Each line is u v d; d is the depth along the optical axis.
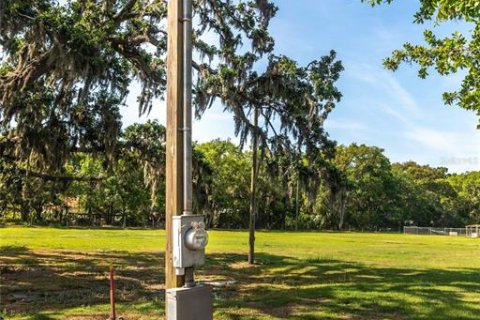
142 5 15.05
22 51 12.32
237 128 15.10
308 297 10.29
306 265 18.55
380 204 73.56
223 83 13.05
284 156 15.63
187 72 4.24
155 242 29.95
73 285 12.45
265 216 62.62
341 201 16.19
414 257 23.39
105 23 13.88
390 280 13.83
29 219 48.19
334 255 23.92
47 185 20.19
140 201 52.69
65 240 29.88
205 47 14.09
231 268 17.19
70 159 18.06
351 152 70.44
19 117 15.39
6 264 16.53
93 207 53.97
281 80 14.12
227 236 41.72
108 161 16.95
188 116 4.22
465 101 7.48
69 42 10.99
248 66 14.16
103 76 12.13
